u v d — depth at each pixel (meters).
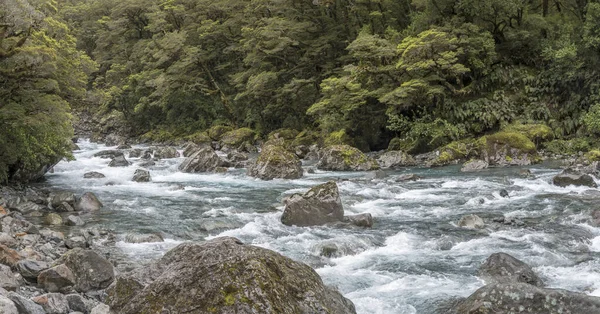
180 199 18.36
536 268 9.52
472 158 26.31
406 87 29.39
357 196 17.67
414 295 8.26
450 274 9.33
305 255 10.73
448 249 11.03
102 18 63.16
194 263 6.07
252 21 45.78
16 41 16.59
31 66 16.56
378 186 19.95
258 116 45.53
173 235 12.85
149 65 51.59
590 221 12.84
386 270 9.66
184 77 47.69
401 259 10.35
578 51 29.41
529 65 33.12
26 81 17.20
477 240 11.62
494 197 16.81
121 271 9.47
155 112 56.34
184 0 53.47
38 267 8.12
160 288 5.88
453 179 21.22
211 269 5.84
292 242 11.82
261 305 5.43
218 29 48.53
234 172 26.20
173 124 53.25
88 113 62.72
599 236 11.51
